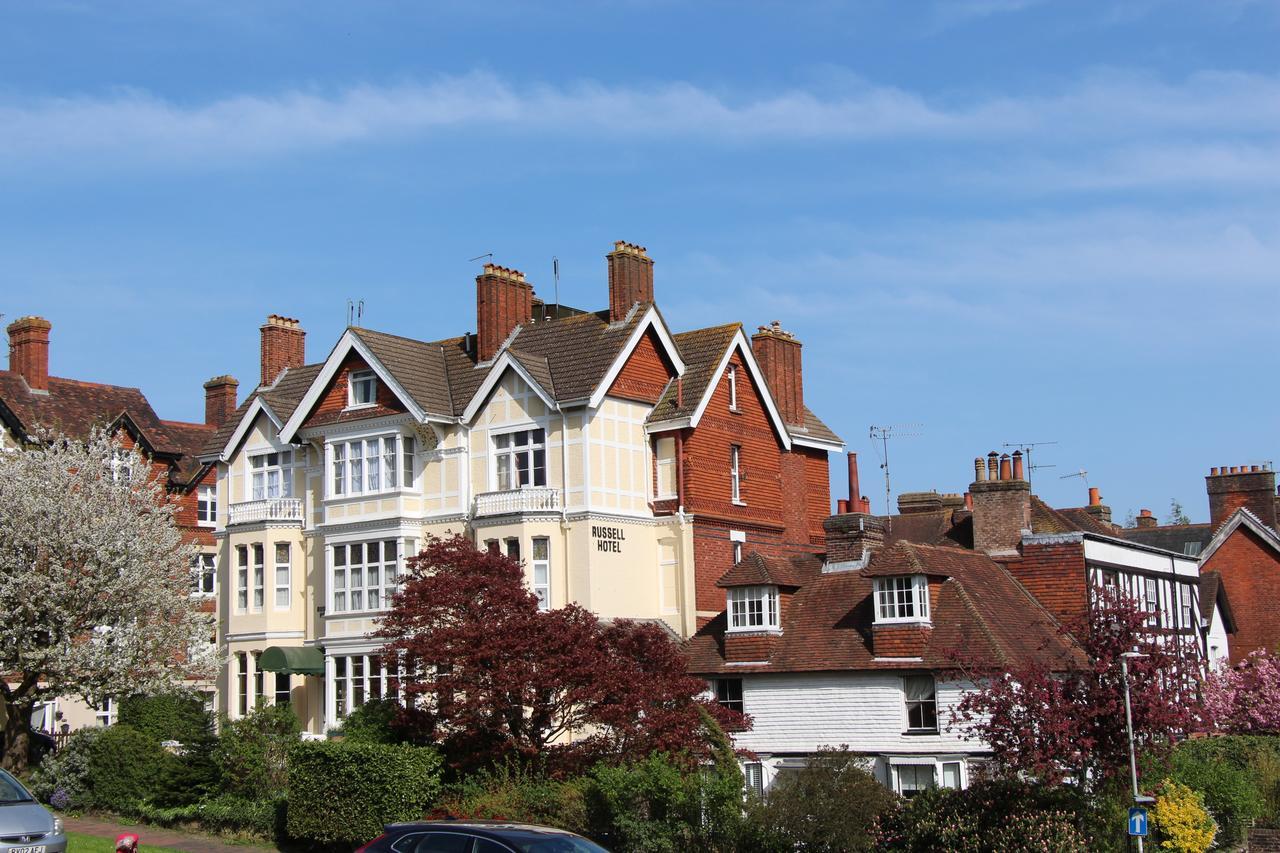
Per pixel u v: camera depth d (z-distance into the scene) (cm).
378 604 4619
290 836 3394
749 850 2938
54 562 4022
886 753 3691
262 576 5009
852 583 4031
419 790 3241
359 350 4738
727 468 4759
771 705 3916
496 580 3462
